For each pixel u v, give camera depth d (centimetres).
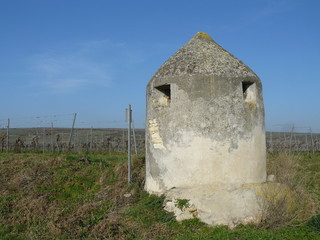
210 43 775
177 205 648
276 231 592
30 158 1133
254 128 696
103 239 571
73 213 691
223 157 663
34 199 768
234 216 639
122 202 752
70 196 841
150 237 576
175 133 688
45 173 949
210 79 675
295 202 705
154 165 726
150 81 755
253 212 648
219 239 532
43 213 691
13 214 680
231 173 665
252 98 715
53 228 600
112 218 647
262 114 726
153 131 735
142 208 680
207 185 660
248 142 684
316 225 612
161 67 761
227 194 647
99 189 870
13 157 1176
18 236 587
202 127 668
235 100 679
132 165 1030
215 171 661
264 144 727
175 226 620
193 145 670
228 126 669
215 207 638
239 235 551
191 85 680
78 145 1931
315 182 951
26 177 902
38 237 580
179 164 680
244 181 675
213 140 665
